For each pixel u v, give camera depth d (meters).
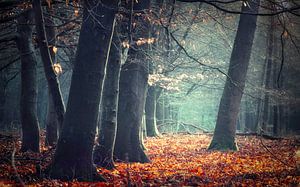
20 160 14.89
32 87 19.00
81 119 11.07
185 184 11.07
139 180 11.17
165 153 21.19
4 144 23.20
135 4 16.41
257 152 21.25
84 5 11.23
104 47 11.22
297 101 40.72
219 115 23.59
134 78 16.86
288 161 16.73
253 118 53.12
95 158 14.24
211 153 21.25
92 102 11.11
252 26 23.62
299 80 44.47
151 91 33.91
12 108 48.28
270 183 11.42
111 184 10.32
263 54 41.38
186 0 12.92
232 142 23.20
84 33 11.18
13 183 9.90
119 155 16.59
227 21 33.16
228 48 36.53
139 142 16.89
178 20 21.30
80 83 11.11
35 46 21.08
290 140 27.64
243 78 23.56
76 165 10.97
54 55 20.22
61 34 18.70
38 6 11.36
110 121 14.40
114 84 14.49
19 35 18.53
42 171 11.39
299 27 33.12
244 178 12.39
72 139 11.03
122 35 15.42
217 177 12.46
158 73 22.52
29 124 18.92
